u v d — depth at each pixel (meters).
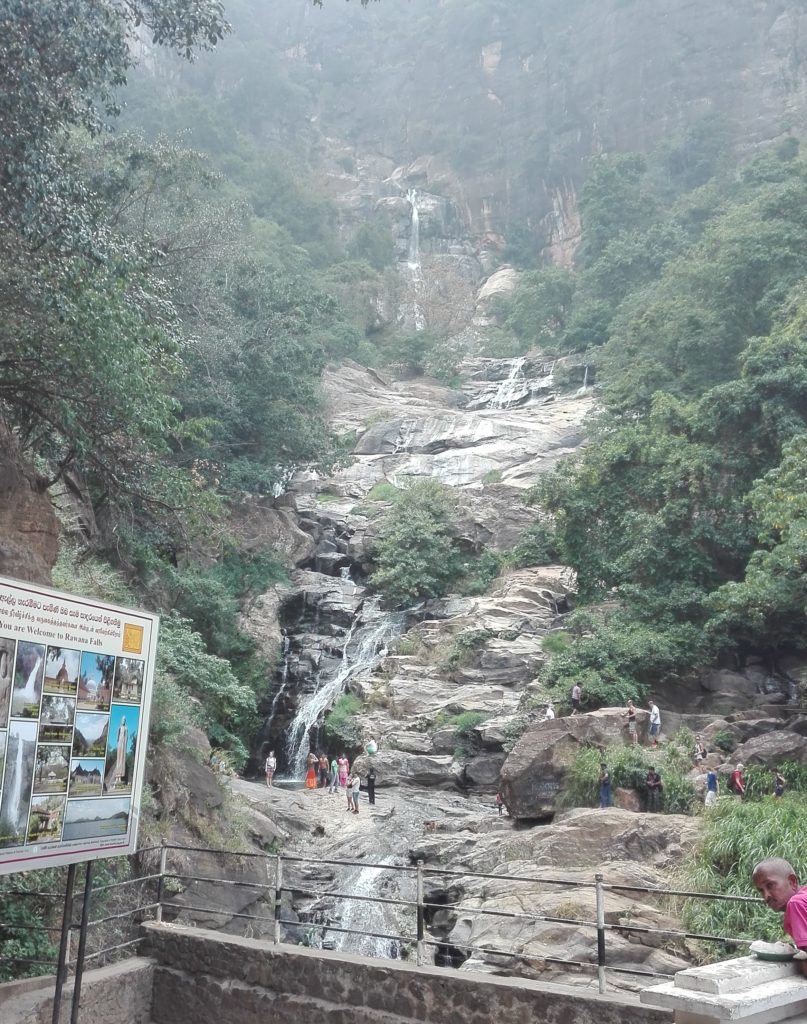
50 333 11.48
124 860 12.39
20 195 11.45
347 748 29.61
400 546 39.47
